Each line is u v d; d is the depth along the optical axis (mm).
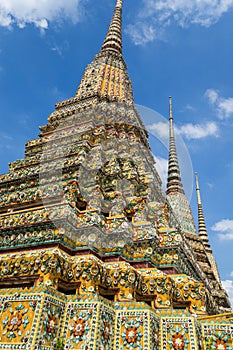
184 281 8836
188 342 6332
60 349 5922
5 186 12500
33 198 10938
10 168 13617
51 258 7324
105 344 6094
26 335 5684
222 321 6809
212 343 6629
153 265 9695
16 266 7582
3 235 9078
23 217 9094
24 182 12203
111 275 8086
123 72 22188
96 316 6098
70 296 6621
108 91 19172
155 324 6570
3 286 7605
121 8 30984
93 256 8180
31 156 14562
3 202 11531
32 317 5840
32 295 6113
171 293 8297
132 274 7922
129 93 20703
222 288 23906
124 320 6539
